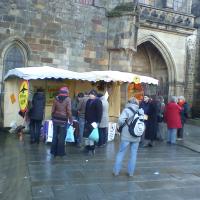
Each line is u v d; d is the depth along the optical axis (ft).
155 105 52.90
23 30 69.15
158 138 59.98
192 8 106.42
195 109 103.40
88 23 75.36
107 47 76.84
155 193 28.35
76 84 61.93
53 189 28.17
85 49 75.15
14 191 28.30
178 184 31.42
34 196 26.27
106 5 77.05
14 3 68.23
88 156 42.11
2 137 53.93
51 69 53.16
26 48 69.62
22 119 58.70
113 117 62.90
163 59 94.32
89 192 27.81
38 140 49.16
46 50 71.41
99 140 47.34
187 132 74.74
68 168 35.42
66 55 73.31
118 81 58.70
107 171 34.94
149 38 89.04
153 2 91.45
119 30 75.46
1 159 39.45
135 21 75.72
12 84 58.29
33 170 33.99
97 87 63.26
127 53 75.31
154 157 44.39
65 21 73.10
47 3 71.20
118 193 27.89
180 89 94.22
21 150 43.75
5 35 67.72
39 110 48.37
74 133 49.57
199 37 103.71
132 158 33.27
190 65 102.53
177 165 39.96
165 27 89.66
